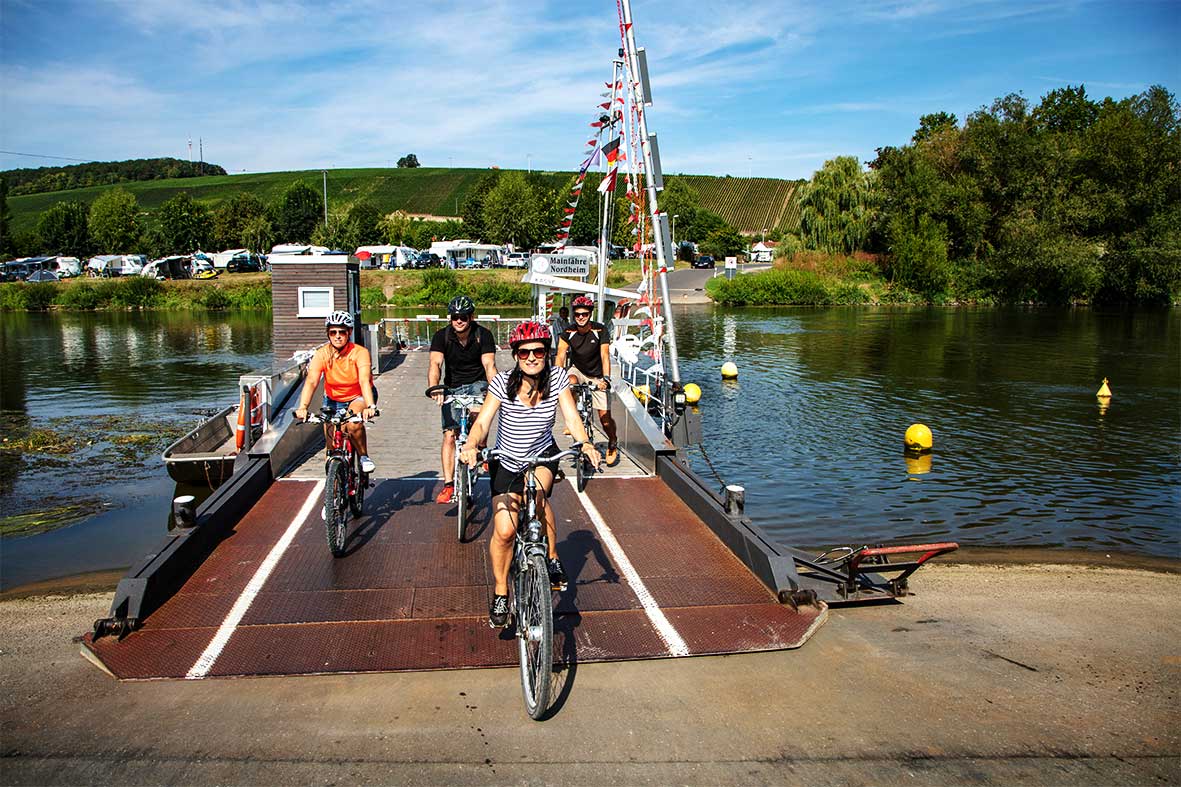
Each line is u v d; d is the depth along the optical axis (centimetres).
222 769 432
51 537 1042
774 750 458
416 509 850
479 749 452
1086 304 6041
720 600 643
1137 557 973
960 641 632
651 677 536
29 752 446
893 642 622
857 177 6888
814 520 1143
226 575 670
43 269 7344
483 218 9000
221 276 7075
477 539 763
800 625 607
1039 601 754
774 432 1759
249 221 8806
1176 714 514
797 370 2758
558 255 1941
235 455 1213
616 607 627
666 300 1181
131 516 1136
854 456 1537
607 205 1489
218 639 566
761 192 14488
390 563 702
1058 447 1617
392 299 6556
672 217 10512
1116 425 1841
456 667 534
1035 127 6438
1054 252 5697
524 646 492
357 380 773
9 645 612
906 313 5422
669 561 717
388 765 436
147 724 473
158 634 571
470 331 789
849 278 6488
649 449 996
